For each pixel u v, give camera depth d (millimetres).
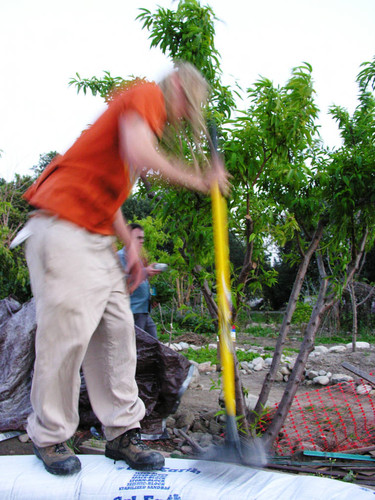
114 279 2316
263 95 3125
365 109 4445
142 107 2049
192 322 11953
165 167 2104
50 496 2078
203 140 3076
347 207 3457
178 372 3924
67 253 2105
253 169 3229
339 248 3699
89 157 2176
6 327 3930
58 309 2088
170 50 3619
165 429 3953
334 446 3832
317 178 3674
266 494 2025
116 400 2346
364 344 9773
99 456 2428
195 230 3383
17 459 2379
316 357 8125
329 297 3693
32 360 3805
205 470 2209
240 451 2256
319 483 2105
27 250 2227
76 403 2246
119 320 2326
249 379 6918
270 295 20531
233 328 3498
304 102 3150
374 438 4000
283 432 3949
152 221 8336
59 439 2223
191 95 2240
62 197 2139
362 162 3455
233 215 3650
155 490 2074
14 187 10000
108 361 2346
